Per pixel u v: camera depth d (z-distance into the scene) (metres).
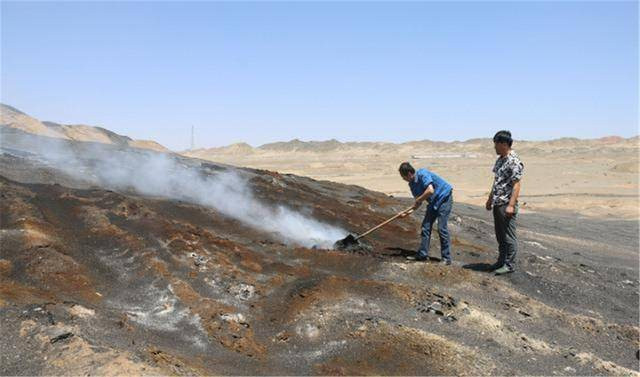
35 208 6.13
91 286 4.88
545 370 4.41
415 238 8.11
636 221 15.52
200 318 4.59
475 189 29.42
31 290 4.53
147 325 4.44
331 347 4.48
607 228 13.72
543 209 19.08
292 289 5.32
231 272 5.53
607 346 5.14
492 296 5.85
